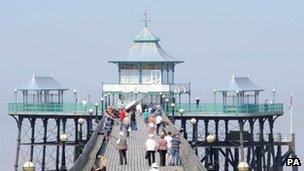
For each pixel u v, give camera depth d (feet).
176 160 234.79
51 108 440.04
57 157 439.22
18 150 438.81
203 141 419.13
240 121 428.56
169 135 234.58
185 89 468.75
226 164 429.79
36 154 523.29
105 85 469.57
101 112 421.18
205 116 430.20
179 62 474.90
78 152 395.55
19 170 499.51
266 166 438.40
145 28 484.74
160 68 472.85
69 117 437.58
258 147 436.35
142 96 465.47
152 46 479.41
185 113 431.02
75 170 192.95
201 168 194.59
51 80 458.50
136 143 286.87
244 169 178.70
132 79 472.85
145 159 247.70
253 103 433.07
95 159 237.25
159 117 307.99
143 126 346.95
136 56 473.26
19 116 444.14
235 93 429.79
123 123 308.81
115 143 278.87
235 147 423.64
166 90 463.42
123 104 426.51
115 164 237.66
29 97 444.55
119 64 472.03
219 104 429.38
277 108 439.63
